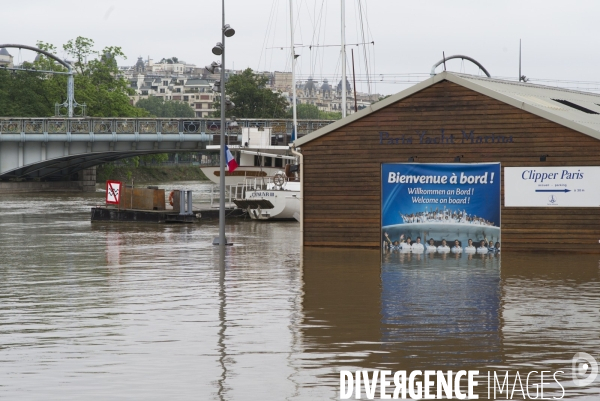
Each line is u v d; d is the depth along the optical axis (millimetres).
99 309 21906
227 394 14172
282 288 25438
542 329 19047
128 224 55562
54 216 64375
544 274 28234
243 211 62812
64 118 92875
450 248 35625
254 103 155250
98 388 14492
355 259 33250
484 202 35156
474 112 35094
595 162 33594
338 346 17438
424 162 35844
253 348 17297
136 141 92875
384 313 21078
